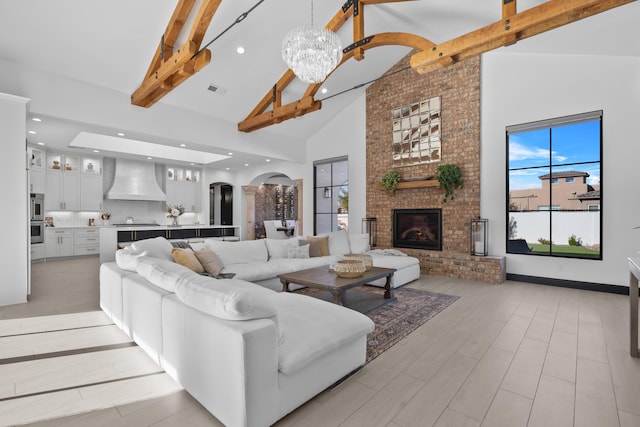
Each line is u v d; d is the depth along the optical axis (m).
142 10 3.82
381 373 2.22
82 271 6.10
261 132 7.21
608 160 4.38
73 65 4.29
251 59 5.11
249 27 4.51
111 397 1.93
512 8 3.18
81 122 4.62
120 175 8.83
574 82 4.63
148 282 2.56
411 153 6.29
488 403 1.86
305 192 8.38
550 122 4.83
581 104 4.57
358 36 4.49
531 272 5.03
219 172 10.45
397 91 6.50
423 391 1.99
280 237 10.64
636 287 2.44
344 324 2.10
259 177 9.84
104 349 2.60
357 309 3.63
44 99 4.25
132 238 6.16
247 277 4.16
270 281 4.45
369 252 5.98
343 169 7.72
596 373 2.21
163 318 2.12
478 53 3.64
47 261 7.37
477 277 5.17
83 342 2.74
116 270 3.15
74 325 3.15
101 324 3.17
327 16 4.86
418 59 3.91
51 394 1.96
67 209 7.98
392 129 6.57
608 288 4.41
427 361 2.40
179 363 1.95
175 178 9.94
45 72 4.25
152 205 9.77
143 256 2.86
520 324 3.19
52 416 1.75
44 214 7.41
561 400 1.89
